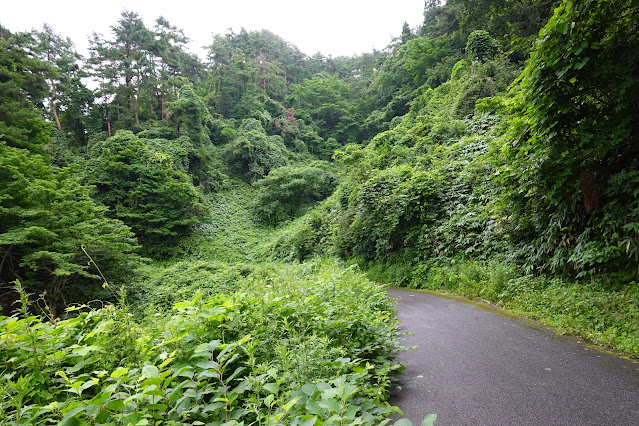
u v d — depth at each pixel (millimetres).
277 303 3264
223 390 1827
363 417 1723
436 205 10797
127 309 2607
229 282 14344
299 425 1450
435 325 5035
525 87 5500
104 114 39000
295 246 19281
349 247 14242
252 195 37719
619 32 4672
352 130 53969
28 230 11891
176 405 1711
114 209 27188
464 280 7762
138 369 2008
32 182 13891
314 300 3781
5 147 14906
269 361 2447
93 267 14070
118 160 28062
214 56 54719
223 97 54250
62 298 13141
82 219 14594
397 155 17062
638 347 3568
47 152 21469
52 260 12305
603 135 4863
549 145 5285
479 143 11898
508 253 7539
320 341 2564
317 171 34844
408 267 10469
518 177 6082
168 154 31203
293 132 50750
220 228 31641
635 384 2846
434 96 24172
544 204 6270
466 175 10453
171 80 41562
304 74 74500
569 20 4723
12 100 21125
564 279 5895
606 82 4766
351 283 5609
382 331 3557
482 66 16547
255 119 48344
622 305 4469
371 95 53594
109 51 38938
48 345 2238
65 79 36906
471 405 2572
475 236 8953
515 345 3984
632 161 5027
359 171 15859
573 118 5074
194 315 2566
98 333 2404
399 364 2824
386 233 11492
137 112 40219
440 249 9977
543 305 5410
